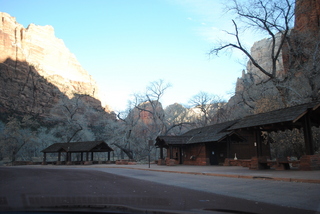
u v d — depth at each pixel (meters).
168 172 23.42
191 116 73.19
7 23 140.00
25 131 72.06
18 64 126.19
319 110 16.25
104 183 14.16
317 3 35.09
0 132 72.69
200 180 15.30
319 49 26.47
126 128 60.19
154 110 60.91
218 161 32.84
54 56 177.50
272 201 8.15
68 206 5.35
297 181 12.43
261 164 20.05
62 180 16.17
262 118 19.41
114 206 5.37
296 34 29.45
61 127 71.56
